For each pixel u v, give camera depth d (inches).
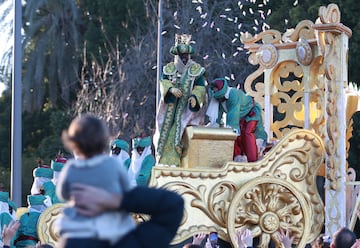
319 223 924.0
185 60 913.5
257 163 890.7
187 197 852.6
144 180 880.9
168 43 2423.7
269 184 887.1
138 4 2637.8
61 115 2691.9
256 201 879.7
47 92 2891.2
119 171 345.7
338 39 932.6
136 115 2411.4
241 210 873.5
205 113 924.0
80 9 2839.6
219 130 884.6
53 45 2810.0
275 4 2321.6
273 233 888.3
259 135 956.0
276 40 1089.4
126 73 2471.7
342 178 927.0
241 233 860.6
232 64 2308.1
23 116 2888.8
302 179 918.4
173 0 2551.7
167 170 845.8
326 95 931.3
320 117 1016.2
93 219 341.4
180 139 890.7
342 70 932.0
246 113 935.7
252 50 1112.2
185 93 897.5
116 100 2432.3
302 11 2186.3
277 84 1083.9
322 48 938.1
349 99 1024.9
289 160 912.3
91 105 2486.5
